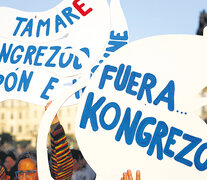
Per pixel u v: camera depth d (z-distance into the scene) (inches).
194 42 73.2
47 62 87.9
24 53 88.7
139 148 72.1
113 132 72.6
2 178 98.8
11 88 87.0
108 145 72.4
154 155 71.8
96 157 72.4
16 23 90.2
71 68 87.3
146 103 73.0
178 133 72.0
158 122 72.4
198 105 72.2
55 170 83.4
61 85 86.9
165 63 73.5
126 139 72.4
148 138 72.2
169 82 73.1
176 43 73.5
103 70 73.9
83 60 87.2
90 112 73.1
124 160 72.1
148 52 73.9
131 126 72.6
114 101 73.3
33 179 101.3
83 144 72.6
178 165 71.4
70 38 88.7
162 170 71.6
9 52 88.9
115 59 74.0
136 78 73.6
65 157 83.0
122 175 71.9
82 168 115.5
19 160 103.3
